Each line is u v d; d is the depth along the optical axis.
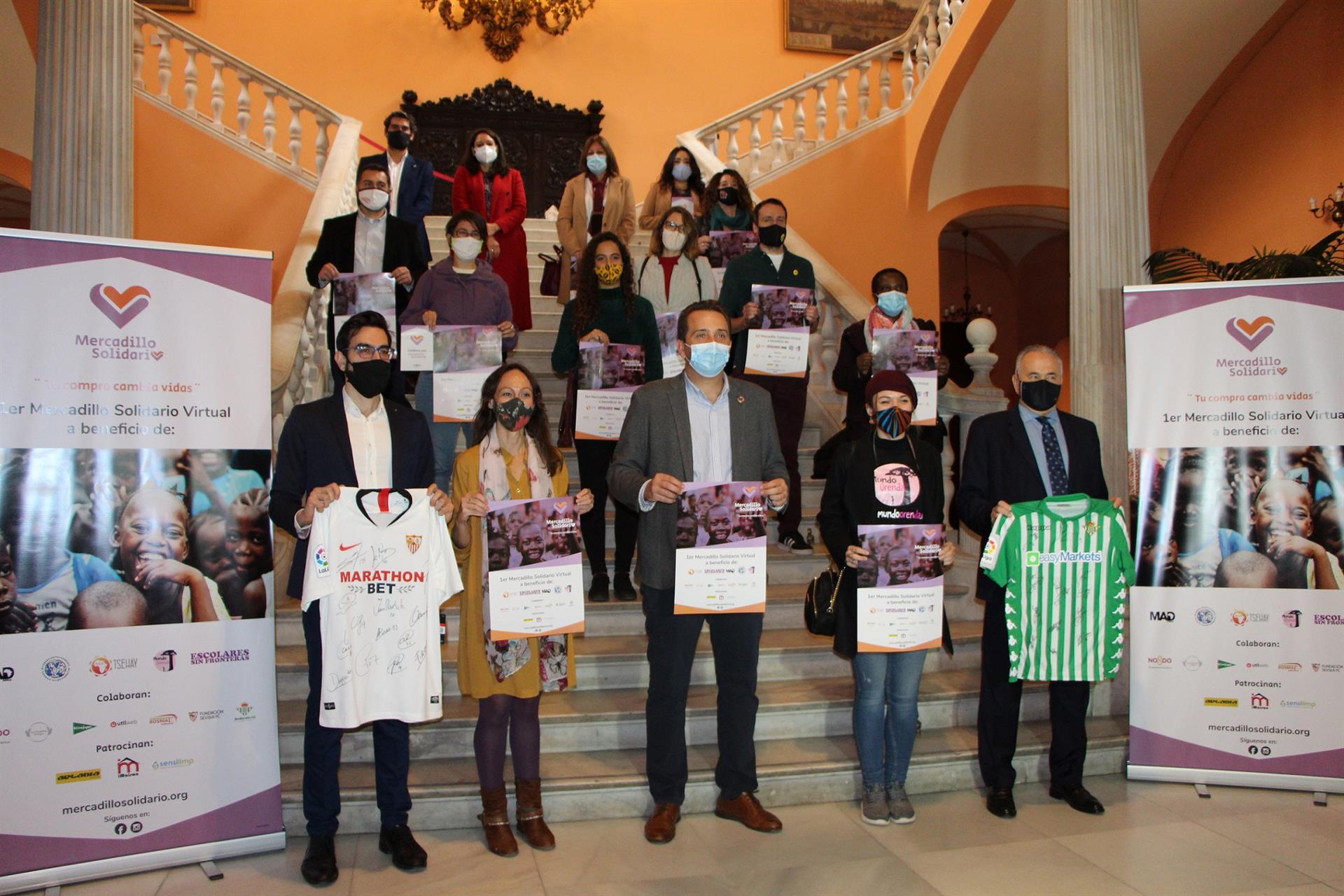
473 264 4.62
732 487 3.28
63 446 3.07
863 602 3.39
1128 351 4.04
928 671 4.52
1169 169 9.09
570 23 11.09
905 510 3.47
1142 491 4.00
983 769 3.74
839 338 6.29
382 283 4.22
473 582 3.29
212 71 9.92
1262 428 3.91
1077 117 4.73
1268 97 7.97
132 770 3.12
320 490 3.01
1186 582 3.97
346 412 3.25
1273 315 3.91
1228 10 7.70
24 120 7.96
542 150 10.88
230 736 3.26
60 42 3.89
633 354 4.41
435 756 3.80
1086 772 4.10
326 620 3.02
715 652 3.53
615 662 4.23
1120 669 4.48
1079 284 4.68
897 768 3.61
